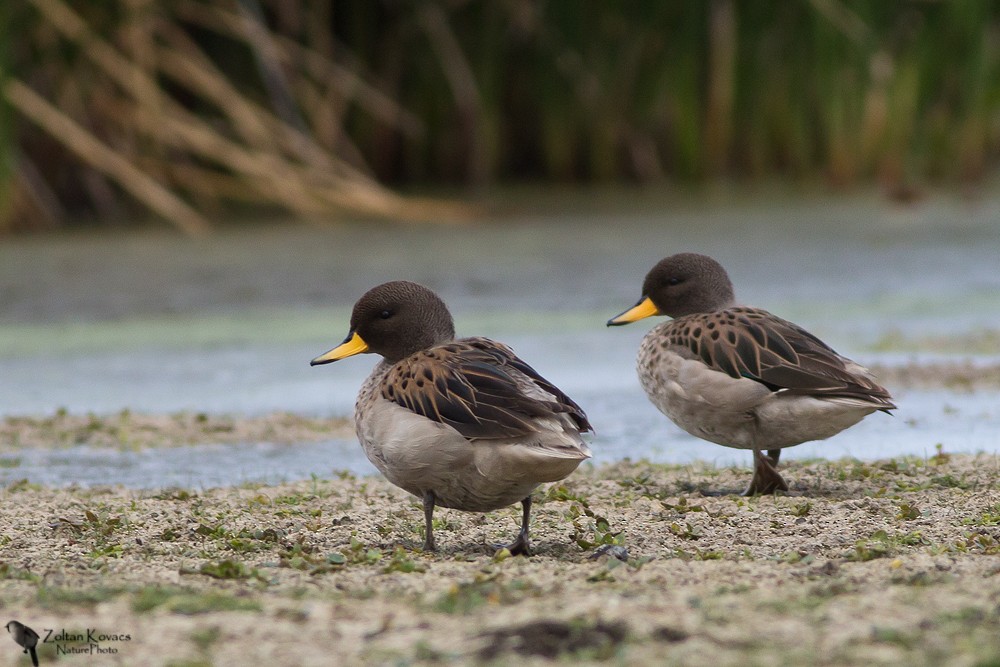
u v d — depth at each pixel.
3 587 6.56
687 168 28.83
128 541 7.88
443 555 7.54
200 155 25.95
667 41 28.12
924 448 10.84
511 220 26.14
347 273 20.78
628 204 27.88
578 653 5.26
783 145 29.30
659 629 5.54
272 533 7.97
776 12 27.62
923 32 27.78
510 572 6.83
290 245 23.52
